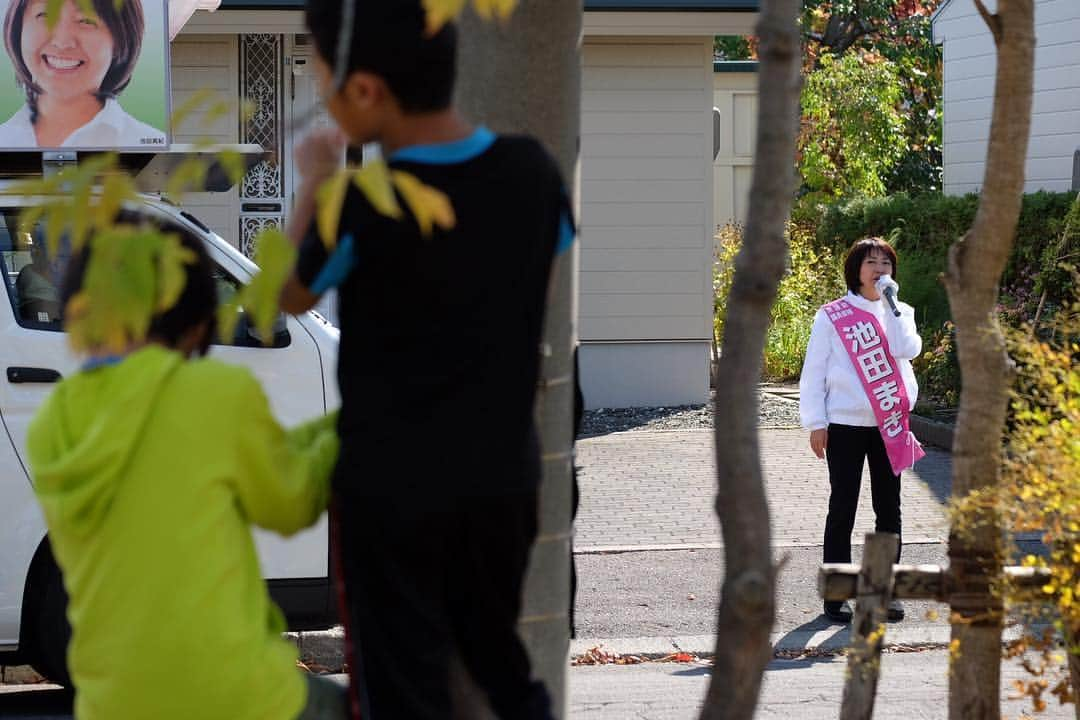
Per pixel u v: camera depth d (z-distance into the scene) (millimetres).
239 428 3480
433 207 2951
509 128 4238
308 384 8125
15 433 7844
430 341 3328
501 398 3373
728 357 3867
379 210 3111
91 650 3424
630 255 18719
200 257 3721
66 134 8586
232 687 3381
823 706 8164
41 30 8570
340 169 3404
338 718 3732
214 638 3367
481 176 3389
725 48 35750
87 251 3459
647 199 18656
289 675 3529
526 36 4211
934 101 34844
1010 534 4996
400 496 3316
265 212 17438
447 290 3314
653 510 13398
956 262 4883
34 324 7938
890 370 9977
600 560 11734
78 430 3465
